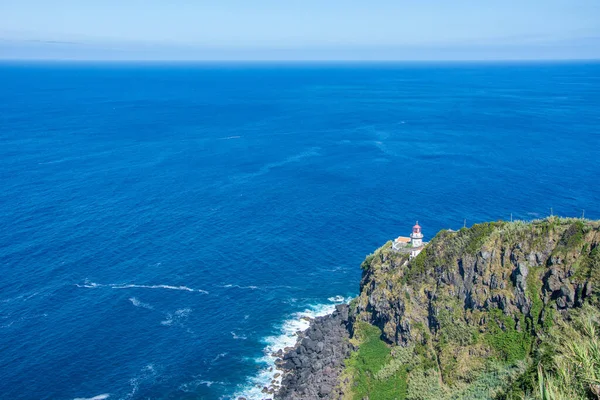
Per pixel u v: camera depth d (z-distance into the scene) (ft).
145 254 385.50
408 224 444.14
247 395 247.70
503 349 207.92
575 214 445.78
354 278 357.00
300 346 277.44
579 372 109.40
